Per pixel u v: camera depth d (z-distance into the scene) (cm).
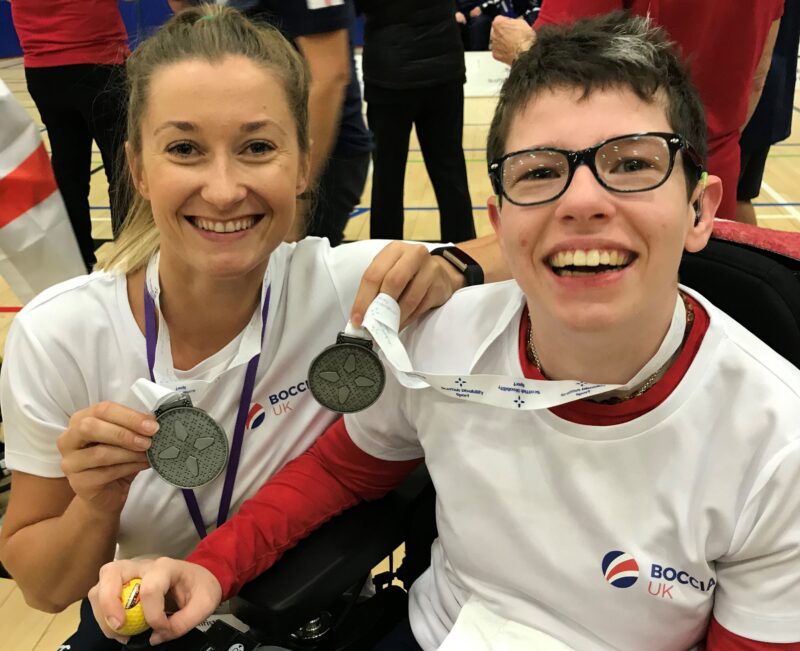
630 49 73
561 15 144
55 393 98
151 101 86
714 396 77
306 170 102
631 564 79
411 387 83
